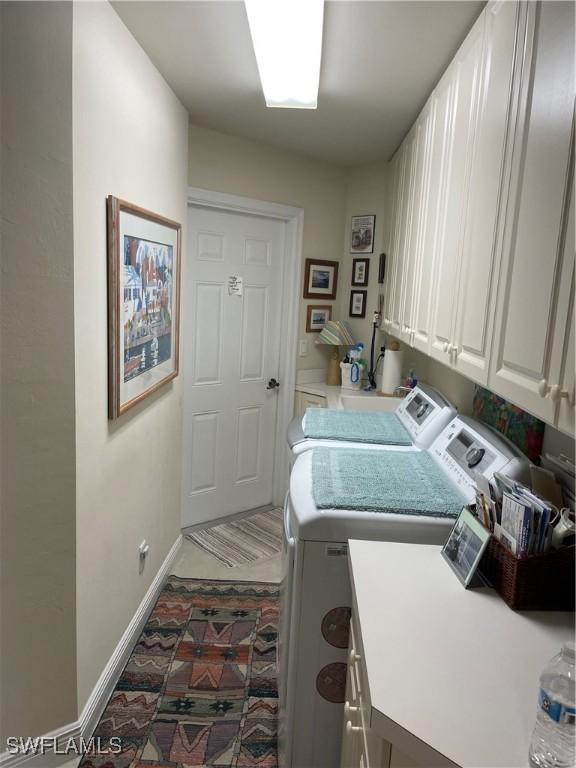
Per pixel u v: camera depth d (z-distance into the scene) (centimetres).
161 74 225
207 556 311
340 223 382
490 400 201
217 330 338
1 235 143
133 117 196
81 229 157
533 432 163
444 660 97
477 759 76
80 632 173
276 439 384
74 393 158
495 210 125
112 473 194
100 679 194
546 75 98
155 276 228
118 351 187
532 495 119
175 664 221
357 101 244
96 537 182
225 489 362
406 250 256
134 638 230
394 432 233
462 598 118
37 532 159
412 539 150
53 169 147
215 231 326
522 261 106
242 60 209
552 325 92
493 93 131
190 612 256
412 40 182
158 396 250
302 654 158
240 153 318
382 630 105
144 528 239
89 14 156
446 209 175
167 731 188
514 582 113
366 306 378
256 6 150
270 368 372
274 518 368
